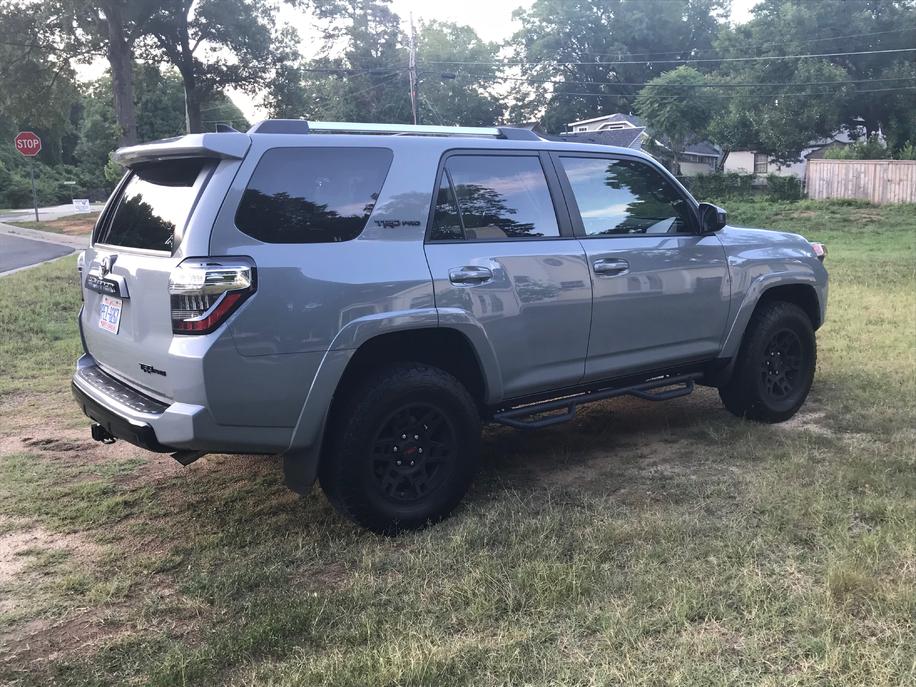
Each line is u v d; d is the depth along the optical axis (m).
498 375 3.85
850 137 41.84
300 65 42.88
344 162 3.46
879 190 31.00
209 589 3.06
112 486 4.21
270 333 3.14
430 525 3.63
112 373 3.72
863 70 38.94
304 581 3.14
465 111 66.94
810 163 33.75
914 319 8.75
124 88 32.44
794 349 5.21
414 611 2.84
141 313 3.29
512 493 3.99
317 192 3.36
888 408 5.28
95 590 3.07
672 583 2.96
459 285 3.64
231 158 3.20
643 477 4.19
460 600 2.89
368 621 2.76
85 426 5.34
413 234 3.58
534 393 4.08
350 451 3.37
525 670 2.47
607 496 3.92
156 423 3.11
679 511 3.67
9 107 33.62
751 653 2.51
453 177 3.79
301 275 3.21
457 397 3.64
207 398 3.04
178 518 3.80
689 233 4.70
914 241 21.67
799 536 3.33
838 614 2.70
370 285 3.38
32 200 53.25
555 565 3.07
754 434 4.84
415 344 3.73
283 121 3.45
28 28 31.19
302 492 3.44
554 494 3.96
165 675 2.47
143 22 33.00
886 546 3.18
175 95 63.69
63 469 4.48
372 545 3.46
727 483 4.03
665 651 2.54
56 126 36.25
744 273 4.86
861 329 8.16
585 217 4.23
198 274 3.02
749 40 42.22
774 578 3.00
